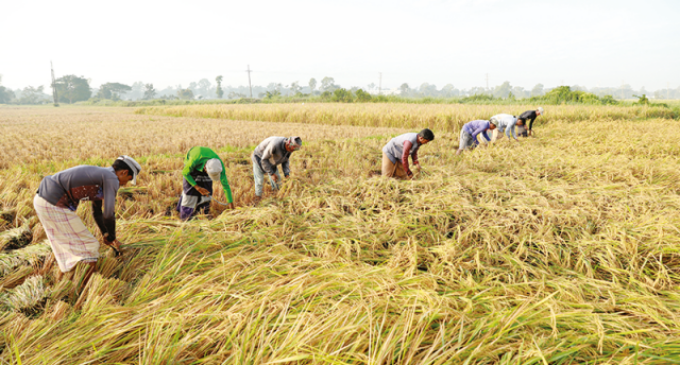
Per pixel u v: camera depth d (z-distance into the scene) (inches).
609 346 86.4
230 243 147.9
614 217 167.8
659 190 213.6
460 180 230.2
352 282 108.7
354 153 361.1
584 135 491.5
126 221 165.8
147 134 545.6
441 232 160.1
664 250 132.1
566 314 92.8
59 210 115.3
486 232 146.9
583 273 128.8
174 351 83.6
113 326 91.6
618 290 111.7
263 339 83.8
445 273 123.3
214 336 88.8
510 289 110.1
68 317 100.7
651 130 539.5
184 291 107.7
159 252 136.1
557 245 142.9
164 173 281.4
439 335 86.7
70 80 5369.1
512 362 78.7
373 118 805.2
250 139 497.0
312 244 148.8
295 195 214.7
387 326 90.7
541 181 235.9
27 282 113.8
